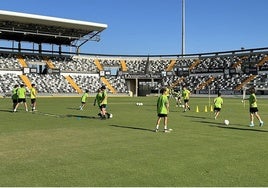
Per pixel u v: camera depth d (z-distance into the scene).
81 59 87.56
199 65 89.44
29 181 8.28
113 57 92.38
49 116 26.02
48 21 71.38
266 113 31.19
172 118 25.34
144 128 18.69
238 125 20.59
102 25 77.88
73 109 34.34
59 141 14.12
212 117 26.36
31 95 30.67
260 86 74.62
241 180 8.42
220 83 81.38
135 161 10.43
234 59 85.44
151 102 51.34
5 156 11.06
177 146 13.02
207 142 13.99
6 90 68.88
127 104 45.34
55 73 79.94
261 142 14.05
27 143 13.59
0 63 75.06
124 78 88.19
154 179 8.50
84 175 8.84
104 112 24.02
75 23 74.38
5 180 8.35
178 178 8.59
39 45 82.44
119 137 15.30
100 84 83.50
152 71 92.06
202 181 8.34
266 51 81.88
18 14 67.62
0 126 19.28
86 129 18.12
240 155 11.37
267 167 9.73
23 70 76.12
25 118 24.25
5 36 76.50
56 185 7.98
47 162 10.26
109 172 9.14
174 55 94.62
